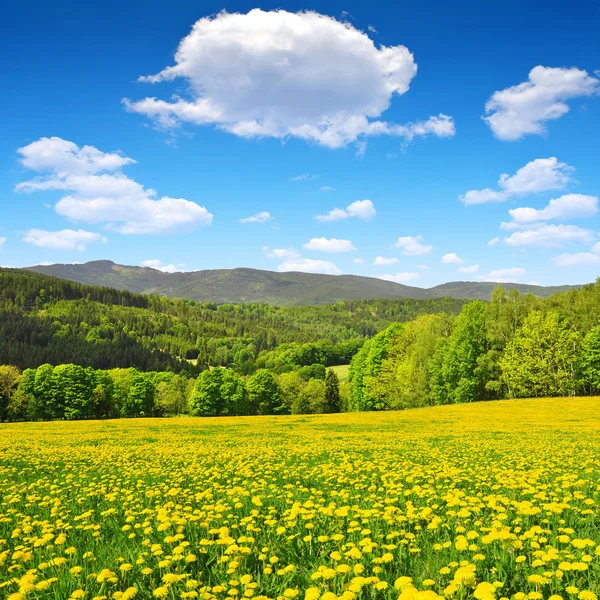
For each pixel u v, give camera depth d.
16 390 90.12
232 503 9.40
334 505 7.97
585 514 7.91
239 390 97.69
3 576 6.09
